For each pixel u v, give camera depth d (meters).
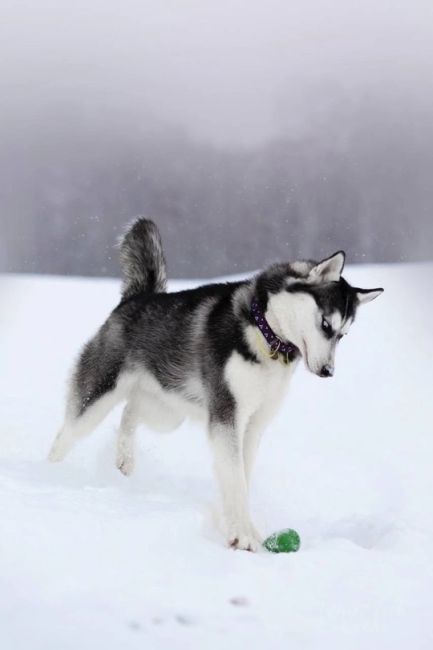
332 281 7.07
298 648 4.32
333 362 6.96
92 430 8.29
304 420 11.62
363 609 4.87
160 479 8.27
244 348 7.04
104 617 4.35
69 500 5.89
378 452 10.05
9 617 4.21
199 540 5.53
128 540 5.25
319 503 8.04
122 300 8.62
